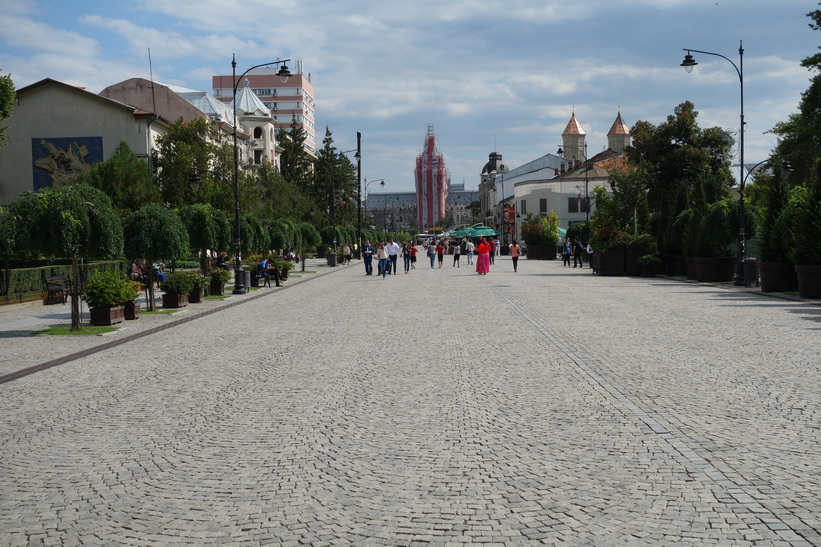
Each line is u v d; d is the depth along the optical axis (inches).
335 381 386.3
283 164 3811.5
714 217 1218.0
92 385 396.8
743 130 1143.6
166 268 1694.1
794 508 189.8
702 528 178.7
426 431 277.4
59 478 229.8
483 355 466.0
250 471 231.3
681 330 578.2
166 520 191.6
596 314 711.1
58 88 2181.3
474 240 3491.6
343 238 2849.4
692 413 297.4
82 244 666.2
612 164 2304.4
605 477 217.9
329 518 190.4
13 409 339.0
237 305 941.2
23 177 2197.3
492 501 200.5
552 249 2549.2
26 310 933.8
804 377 371.9
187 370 438.6
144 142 2187.5
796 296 906.1
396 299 952.9
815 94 1412.4
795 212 917.2
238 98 3444.9
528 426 281.6
